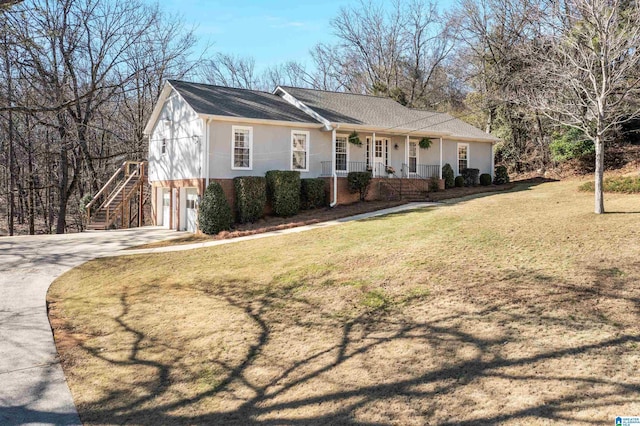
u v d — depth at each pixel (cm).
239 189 1764
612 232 919
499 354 510
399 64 4175
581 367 462
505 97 2531
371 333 617
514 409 409
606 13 1096
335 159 2092
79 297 966
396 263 888
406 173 2341
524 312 603
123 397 533
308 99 2269
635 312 563
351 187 2038
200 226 1711
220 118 1770
